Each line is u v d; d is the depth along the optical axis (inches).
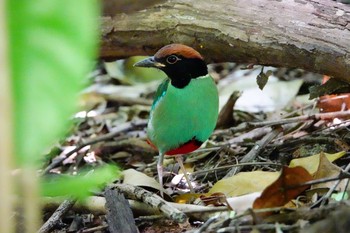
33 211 118.0
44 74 97.6
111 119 479.2
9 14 97.2
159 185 296.8
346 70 307.3
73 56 96.9
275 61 328.5
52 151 390.6
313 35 312.0
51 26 96.6
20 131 99.2
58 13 96.3
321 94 342.6
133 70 560.1
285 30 318.7
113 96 507.8
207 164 357.4
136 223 263.1
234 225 220.1
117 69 560.1
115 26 357.4
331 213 204.7
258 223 213.8
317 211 211.3
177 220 242.7
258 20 326.6
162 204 253.3
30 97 97.9
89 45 97.1
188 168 356.2
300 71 509.7
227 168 331.6
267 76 353.4
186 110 289.6
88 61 98.3
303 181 224.7
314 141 336.5
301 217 212.4
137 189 266.7
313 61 314.7
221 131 402.3
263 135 378.3
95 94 509.7
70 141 426.9
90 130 463.2
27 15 97.0
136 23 354.3
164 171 354.0
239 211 231.3
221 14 336.2
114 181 306.0
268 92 482.3
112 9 250.5
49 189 140.9
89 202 276.2
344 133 343.0
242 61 344.8
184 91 289.4
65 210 273.7
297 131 369.4
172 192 315.3
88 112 493.7
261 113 454.9
